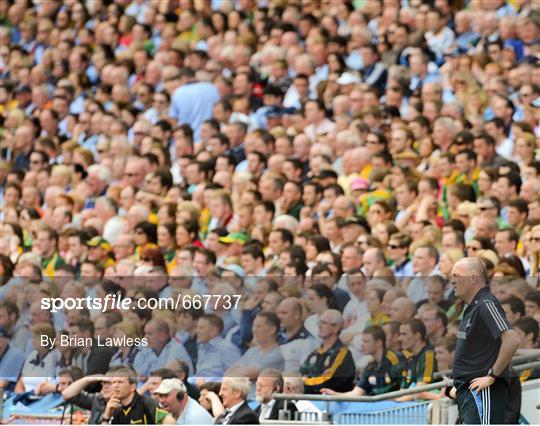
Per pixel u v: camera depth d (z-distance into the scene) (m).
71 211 53.72
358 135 50.47
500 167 44.19
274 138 51.84
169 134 56.84
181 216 47.09
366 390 36.19
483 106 50.81
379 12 59.78
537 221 40.34
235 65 59.81
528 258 40.31
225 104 55.84
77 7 70.56
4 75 69.12
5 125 62.88
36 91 65.25
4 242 51.16
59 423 38.59
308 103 53.03
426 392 35.22
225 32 63.28
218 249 46.09
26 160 61.28
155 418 34.56
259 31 61.19
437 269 40.25
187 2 66.25
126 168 53.47
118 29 68.31
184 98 56.88
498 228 41.28
